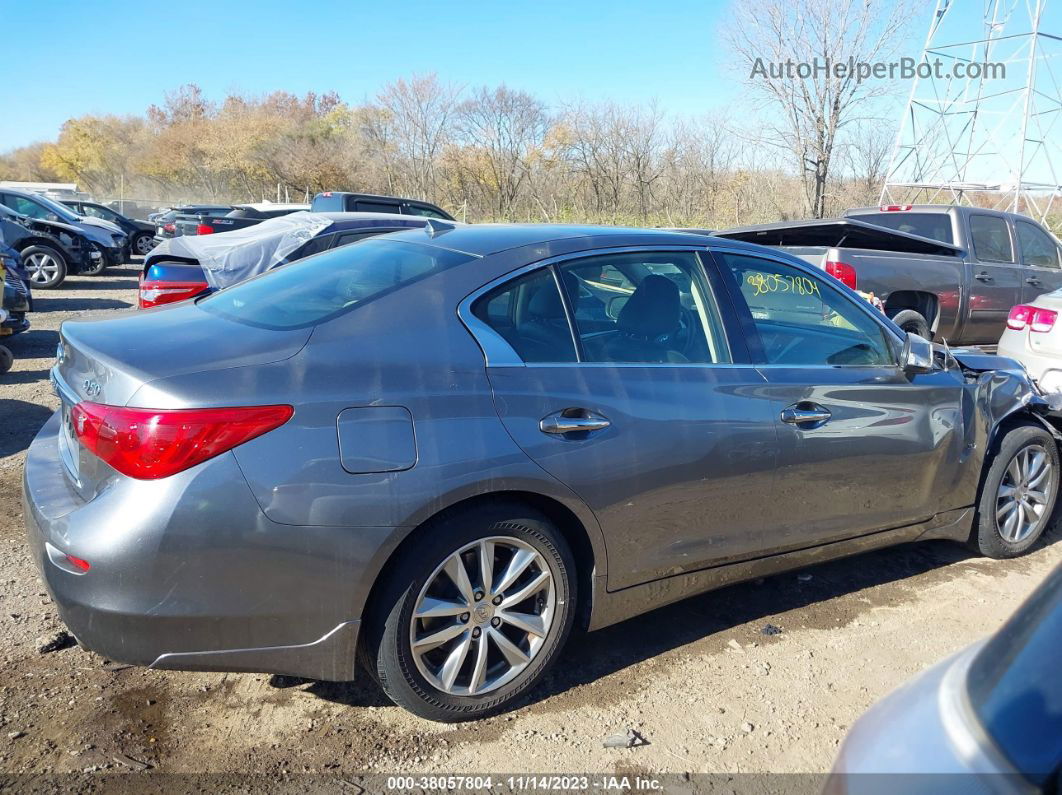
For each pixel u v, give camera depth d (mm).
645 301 3336
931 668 1581
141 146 67500
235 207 25578
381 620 2732
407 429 2672
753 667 3373
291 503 2523
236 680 3170
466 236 3359
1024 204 22969
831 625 3730
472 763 2752
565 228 3477
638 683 3244
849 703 3154
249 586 2525
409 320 2863
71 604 2520
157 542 2430
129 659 2529
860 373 3758
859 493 3744
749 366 3459
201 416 2465
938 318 8984
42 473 2889
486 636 2934
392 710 3021
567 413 2936
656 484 3121
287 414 2543
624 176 26906
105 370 2629
